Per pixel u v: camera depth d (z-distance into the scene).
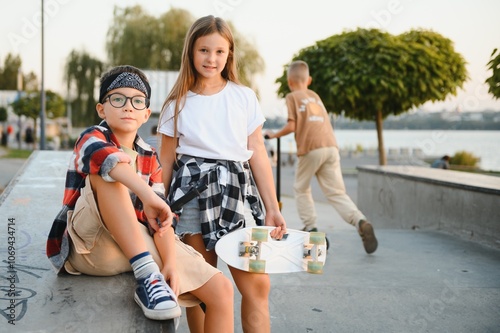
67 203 1.81
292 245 2.02
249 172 2.13
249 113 2.15
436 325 2.66
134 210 1.82
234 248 1.97
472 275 3.52
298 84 4.45
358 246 4.53
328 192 4.29
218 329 1.74
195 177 2.02
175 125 2.09
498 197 4.30
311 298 3.01
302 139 4.26
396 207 6.73
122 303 1.67
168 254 1.76
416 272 3.59
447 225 5.25
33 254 2.21
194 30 2.08
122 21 20.52
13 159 20.25
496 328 2.63
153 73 11.88
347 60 8.96
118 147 1.79
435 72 8.81
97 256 1.80
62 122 34.44
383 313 2.81
